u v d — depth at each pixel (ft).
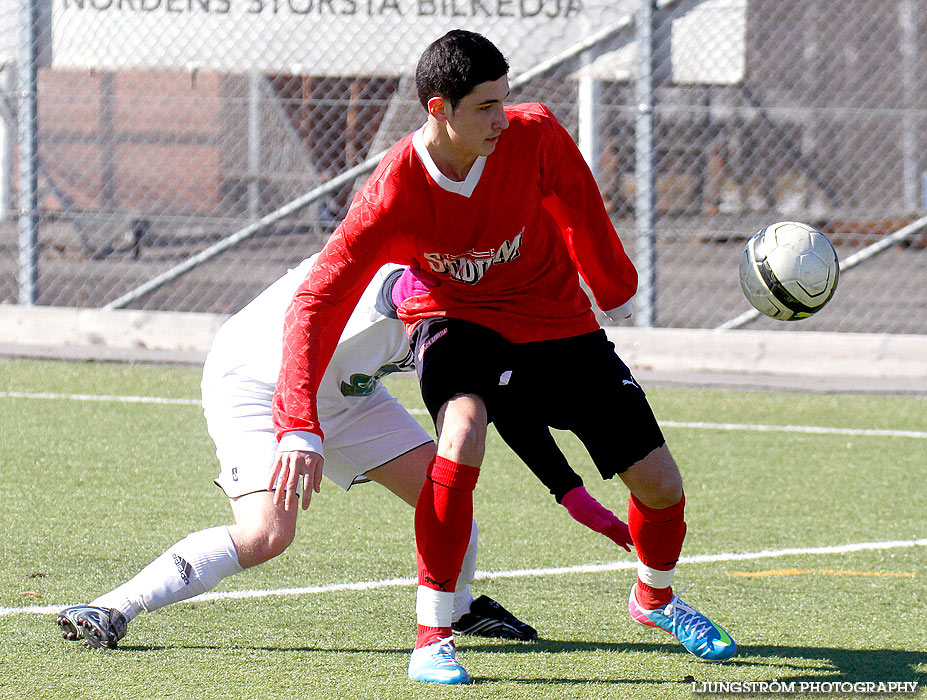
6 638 41.22
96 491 63.77
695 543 56.70
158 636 41.91
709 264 182.39
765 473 71.26
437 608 37.78
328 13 108.17
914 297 150.82
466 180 35.60
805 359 104.58
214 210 201.36
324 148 142.10
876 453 77.05
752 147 212.84
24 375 97.45
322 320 36.40
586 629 44.04
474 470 36.40
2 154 171.53
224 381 40.83
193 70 109.91
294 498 35.22
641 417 38.06
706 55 105.81
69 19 111.14
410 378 100.99
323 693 36.47
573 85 124.26
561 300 38.47
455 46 33.86
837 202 210.18
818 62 201.46
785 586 50.03
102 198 193.88
